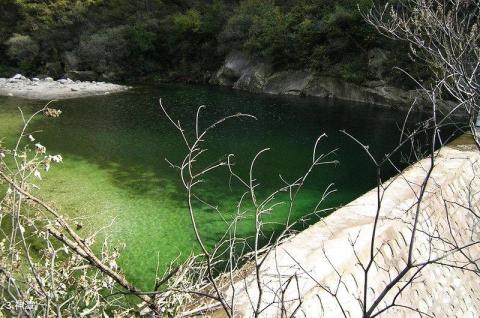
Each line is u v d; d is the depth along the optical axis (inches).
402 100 674.8
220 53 980.6
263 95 833.5
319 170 400.5
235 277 126.5
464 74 121.5
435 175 216.4
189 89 898.1
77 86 866.8
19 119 548.4
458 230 201.3
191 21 988.6
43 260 181.9
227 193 328.5
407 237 168.9
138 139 485.1
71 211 281.3
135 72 1050.7
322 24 762.2
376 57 724.0
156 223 271.0
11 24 1130.7
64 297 104.0
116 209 289.1
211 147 466.6
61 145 442.6
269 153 451.5
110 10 1131.9
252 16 911.7
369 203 184.2
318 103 738.8
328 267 136.4
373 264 149.2
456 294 182.4
